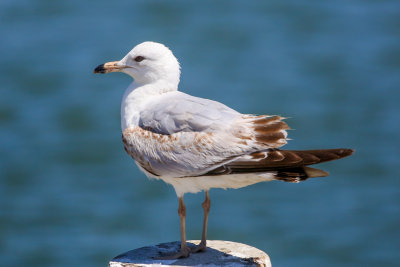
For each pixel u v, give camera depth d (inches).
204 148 301.9
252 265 314.5
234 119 304.8
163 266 315.3
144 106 329.4
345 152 290.0
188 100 317.7
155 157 313.1
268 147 295.9
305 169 290.5
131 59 334.6
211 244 345.7
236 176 300.8
